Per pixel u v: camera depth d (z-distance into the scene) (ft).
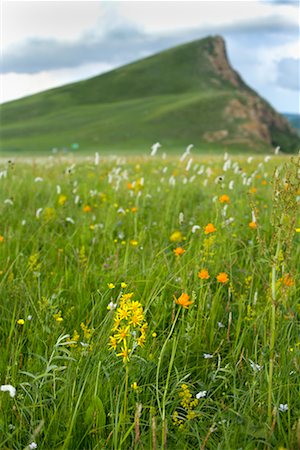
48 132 343.87
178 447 9.80
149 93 451.94
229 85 487.61
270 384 10.44
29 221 23.07
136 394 11.20
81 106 421.18
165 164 50.96
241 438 9.98
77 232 21.45
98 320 13.64
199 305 13.78
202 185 32.37
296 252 17.04
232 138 314.76
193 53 510.58
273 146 354.54
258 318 13.20
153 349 12.28
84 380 11.14
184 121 331.98
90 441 10.28
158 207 26.43
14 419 10.48
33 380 10.52
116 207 26.16
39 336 12.96
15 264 17.47
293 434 9.65
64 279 16.48
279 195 11.32
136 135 312.29
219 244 18.51
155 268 16.16
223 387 11.84
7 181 31.42
